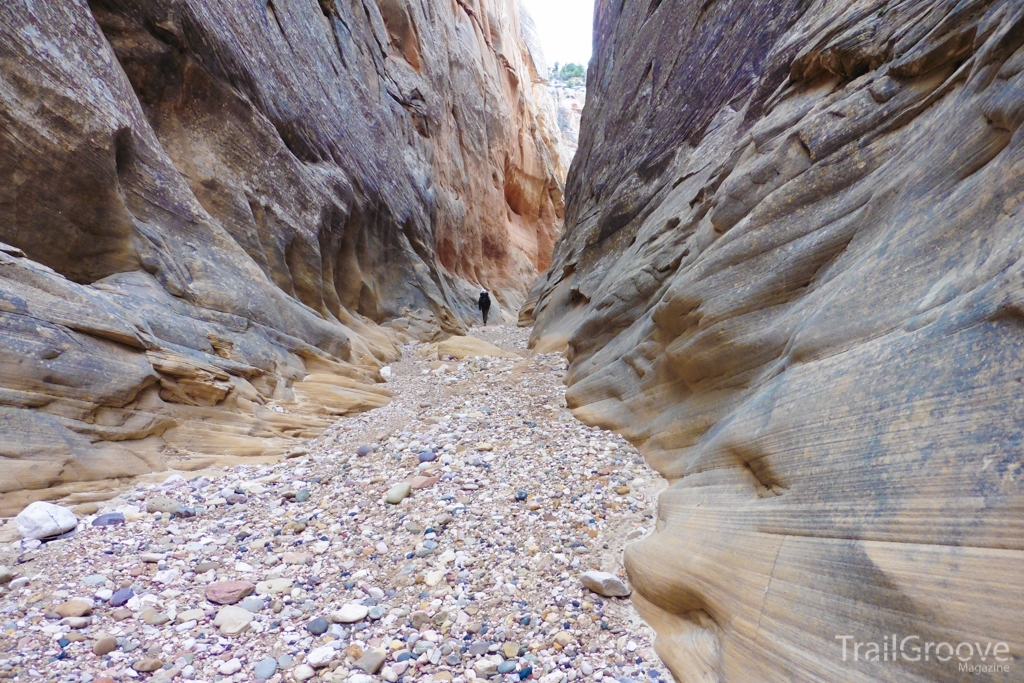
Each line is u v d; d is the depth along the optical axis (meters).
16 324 4.41
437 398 8.62
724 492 3.56
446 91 24.97
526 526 4.33
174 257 6.77
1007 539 1.86
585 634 3.17
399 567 3.86
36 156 5.15
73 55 5.70
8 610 3.03
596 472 5.17
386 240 14.96
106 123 5.82
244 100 8.88
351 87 14.33
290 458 5.99
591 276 11.16
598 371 7.23
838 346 3.17
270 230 9.04
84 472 4.42
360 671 2.81
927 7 3.96
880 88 4.04
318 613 3.32
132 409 5.13
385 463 5.75
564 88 78.50
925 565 2.05
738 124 7.08
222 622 3.12
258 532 4.26
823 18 5.59
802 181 4.35
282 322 8.02
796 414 3.12
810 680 2.19
